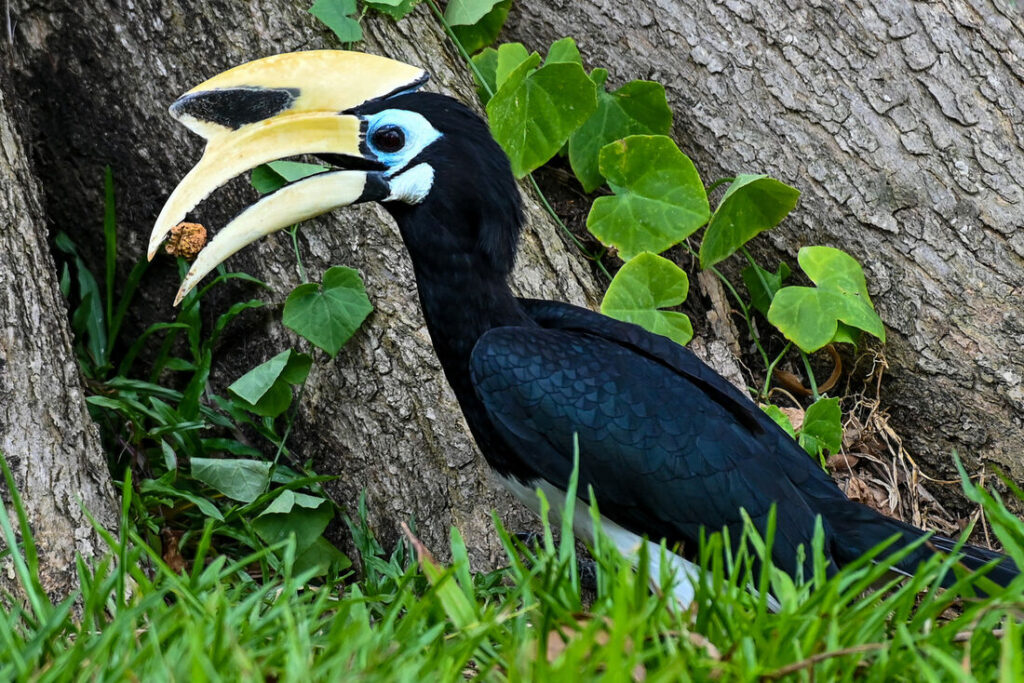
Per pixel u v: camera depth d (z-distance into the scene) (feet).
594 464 22.99
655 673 14.52
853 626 16.07
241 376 28.55
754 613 16.96
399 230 26.50
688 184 29.35
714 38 30.78
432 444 27.32
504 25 31.83
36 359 22.72
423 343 27.50
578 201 32.53
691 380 24.30
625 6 31.12
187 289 23.38
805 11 30.53
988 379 30.58
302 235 27.86
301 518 26.61
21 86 28.25
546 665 14.67
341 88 23.62
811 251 30.14
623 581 15.97
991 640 16.26
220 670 15.24
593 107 28.91
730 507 22.58
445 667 15.06
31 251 23.56
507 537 18.08
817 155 30.63
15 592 20.65
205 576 17.37
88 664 15.49
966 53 30.63
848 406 32.04
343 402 27.58
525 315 25.20
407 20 29.89
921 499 31.14
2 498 21.38
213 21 28.04
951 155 30.48
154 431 27.02
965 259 30.55
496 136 28.71
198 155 28.30
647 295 29.01
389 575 25.32
